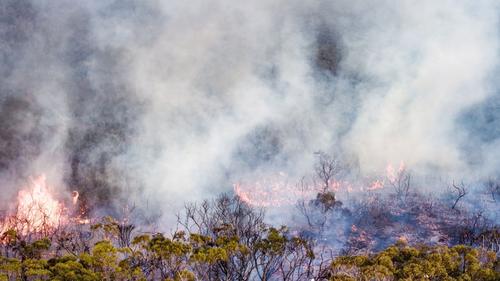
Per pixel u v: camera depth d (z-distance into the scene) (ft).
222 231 45.55
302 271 44.01
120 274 34.78
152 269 38.11
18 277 34.12
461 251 37.24
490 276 33.88
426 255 37.04
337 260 37.70
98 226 45.98
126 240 46.75
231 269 40.52
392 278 34.22
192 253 38.75
